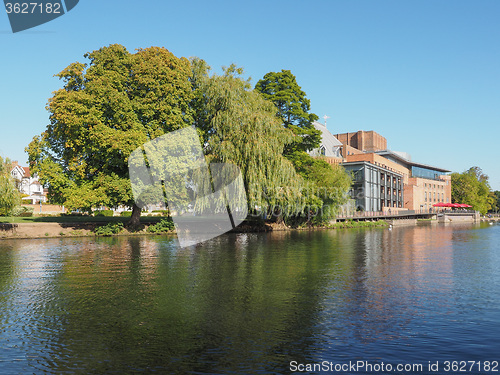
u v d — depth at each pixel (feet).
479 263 65.87
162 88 113.19
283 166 118.11
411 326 30.71
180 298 39.60
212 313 34.14
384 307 36.35
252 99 123.44
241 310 35.22
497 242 113.39
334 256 73.97
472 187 440.04
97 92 105.91
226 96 114.73
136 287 44.93
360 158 278.87
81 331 29.40
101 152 107.45
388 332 29.30
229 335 28.53
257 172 113.39
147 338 27.89
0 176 102.83
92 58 113.39
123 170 113.29
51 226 115.65
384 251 84.53
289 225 163.84
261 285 46.16
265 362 23.81
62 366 23.21
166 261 65.62
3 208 107.45
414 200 356.59
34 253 75.51
